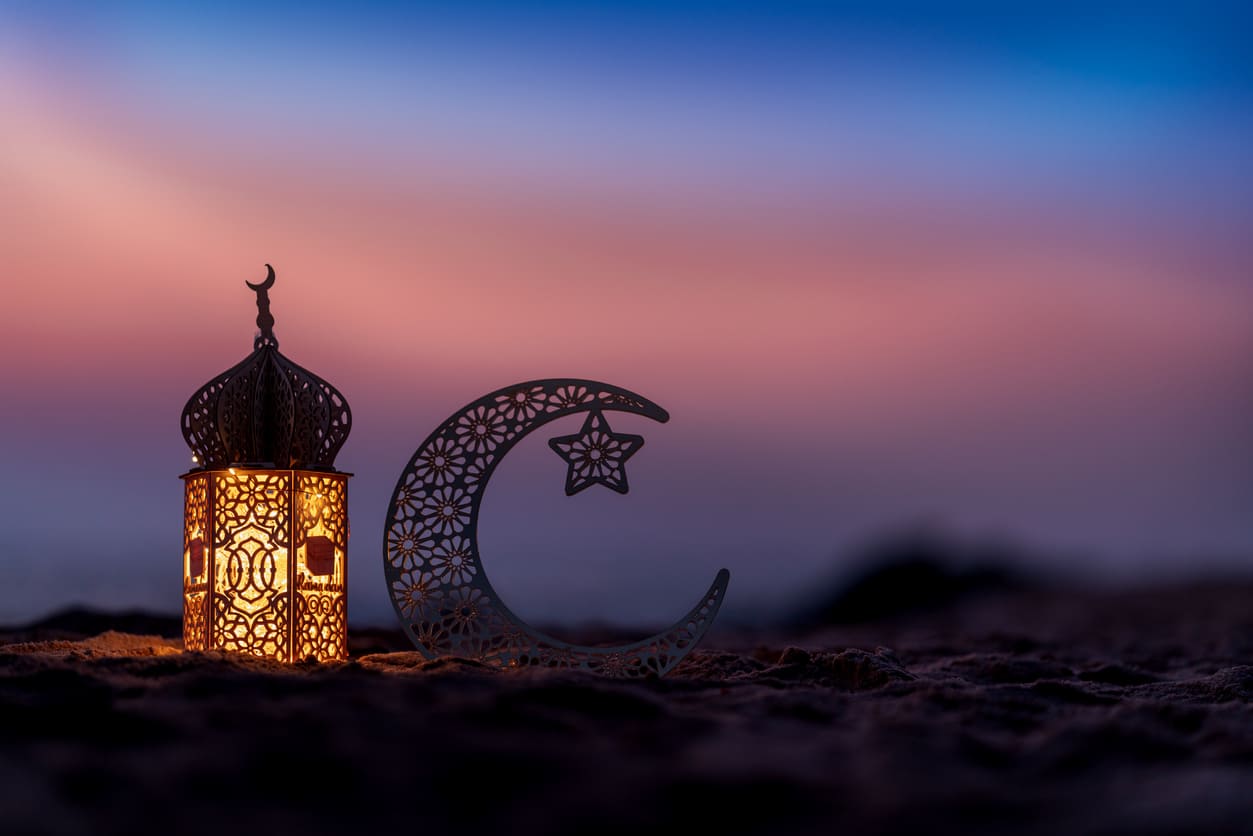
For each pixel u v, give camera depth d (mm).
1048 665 6824
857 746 3295
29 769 2707
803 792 2773
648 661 5289
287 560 4945
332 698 3521
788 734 3473
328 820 2529
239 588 4930
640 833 2521
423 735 3109
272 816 2521
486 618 5059
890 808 2676
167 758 2852
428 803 2666
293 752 2889
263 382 5191
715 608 5094
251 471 4930
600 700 3709
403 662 5188
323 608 5055
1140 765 3279
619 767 2947
